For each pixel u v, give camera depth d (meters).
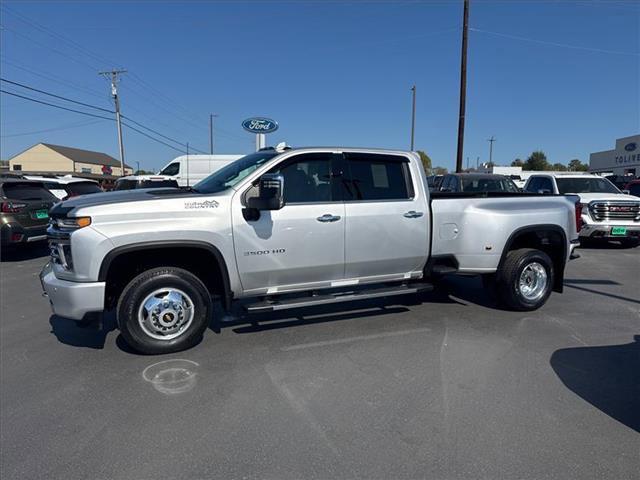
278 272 4.65
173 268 4.35
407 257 5.25
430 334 4.98
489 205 5.59
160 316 4.31
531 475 2.63
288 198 4.68
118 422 3.21
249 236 4.45
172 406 3.43
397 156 5.24
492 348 4.57
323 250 4.78
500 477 2.61
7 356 4.41
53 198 10.66
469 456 2.80
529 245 6.04
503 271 5.68
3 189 9.56
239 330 5.09
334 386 3.74
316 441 2.96
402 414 3.30
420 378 3.89
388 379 3.87
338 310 5.86
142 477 2.62
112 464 2.74
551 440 2.98
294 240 4.62
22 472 2.67
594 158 54.06
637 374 3.98
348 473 2.65
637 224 11.23
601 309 6.00
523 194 6.25
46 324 5.41
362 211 4.93
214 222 4.31
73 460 2.78
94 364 4.20
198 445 2.92
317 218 4.70
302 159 4.77
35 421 3.23
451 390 3.67
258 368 4.09
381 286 5.47
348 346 4.62
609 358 4.34
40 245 11.77
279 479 2.60
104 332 5.08
